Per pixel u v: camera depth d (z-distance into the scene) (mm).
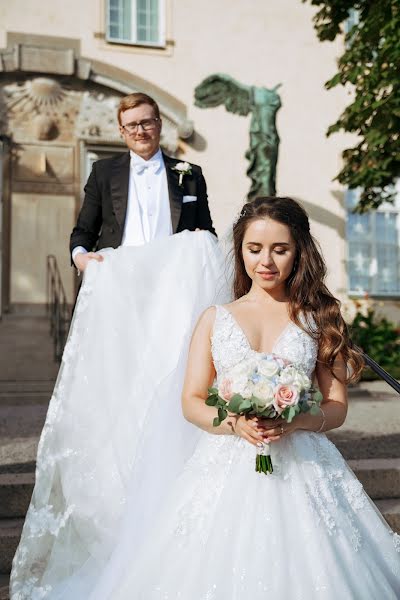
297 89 12500
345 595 2029
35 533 3020
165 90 11945
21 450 5195
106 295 3279
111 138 11766
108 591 2494
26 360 9516
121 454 3062
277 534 2123
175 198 3717
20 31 11391
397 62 7602
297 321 2445
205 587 2076
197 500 2287
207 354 2443
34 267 11594
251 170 10578
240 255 2658
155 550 2264
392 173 8992
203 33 12180
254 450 2301
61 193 11695
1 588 3285
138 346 3215
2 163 11453
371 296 12781
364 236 13102
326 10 8789
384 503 4086
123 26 11953
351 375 2506
